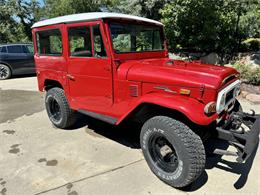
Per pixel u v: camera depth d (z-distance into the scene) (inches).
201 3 320.5
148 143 117.3
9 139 164.6
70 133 171.6
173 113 115.0
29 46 402.0
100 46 131.6
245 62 305.6
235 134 105.7
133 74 122.7
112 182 116.6
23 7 776.3
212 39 348.2
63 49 154.3
